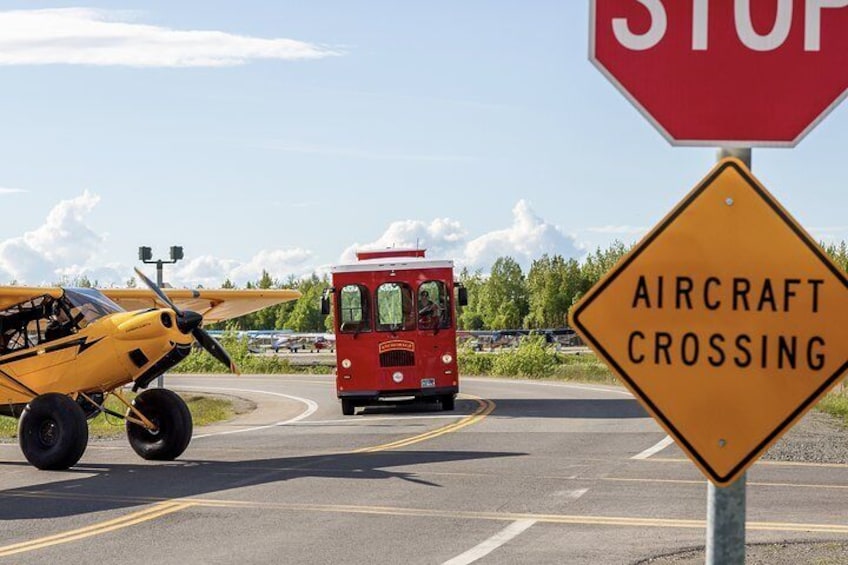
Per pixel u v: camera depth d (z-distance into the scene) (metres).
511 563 8.09
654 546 8.68
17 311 16.41
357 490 12.09
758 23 4.42
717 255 4.29
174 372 56.72
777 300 4.26
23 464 15.81
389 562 8.17
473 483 12.45
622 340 4.32
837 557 8.16
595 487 12.02
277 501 11.38
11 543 9.19
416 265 25.12
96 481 13.47
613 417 21.97
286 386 39.56
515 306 132.88
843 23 4.41
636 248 4.32
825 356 4.24
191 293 21.06
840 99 4.40
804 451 15.50
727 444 4.27
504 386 36.22
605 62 4.47
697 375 4.29
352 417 24.20
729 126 4.44
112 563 8.28
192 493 12.11
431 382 24.88
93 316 16.11
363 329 25.02
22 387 16.02
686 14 4.43
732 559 4.23
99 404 16.27
